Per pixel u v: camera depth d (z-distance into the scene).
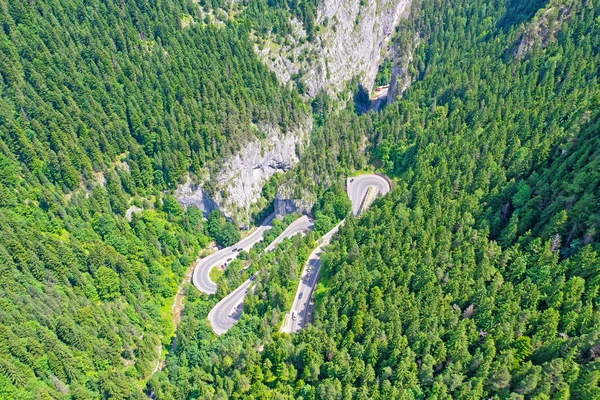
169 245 198.25
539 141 161.38
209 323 170.38
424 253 140.25
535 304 117.31
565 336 109.56
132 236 186.25
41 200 172.88
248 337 145.75
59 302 148.38
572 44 197.88
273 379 128.50
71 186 183.88
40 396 123.06
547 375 104.00
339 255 156.25
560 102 174.00
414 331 120.25
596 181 123.56
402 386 114.69
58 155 181.00
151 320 169.12
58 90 191.88
